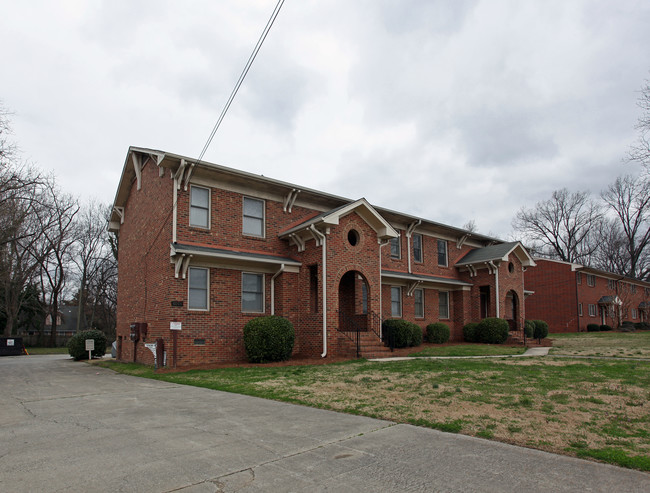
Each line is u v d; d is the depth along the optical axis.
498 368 12.40
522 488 4.27
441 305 26.44
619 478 4.49
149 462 5.10
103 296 50.28
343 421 7.02
